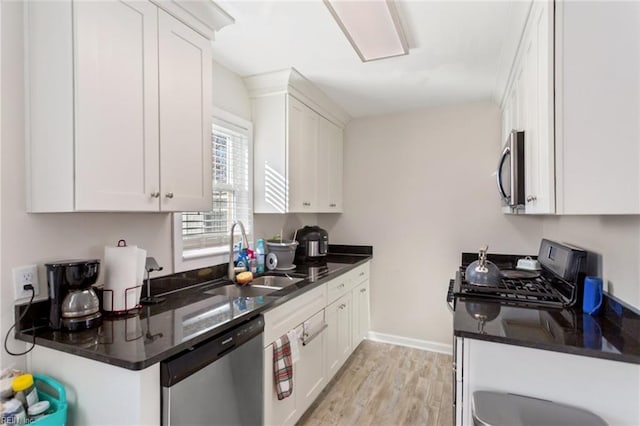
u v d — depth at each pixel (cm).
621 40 114
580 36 118
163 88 149
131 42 135
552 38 122
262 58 221
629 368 114
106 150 126
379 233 346
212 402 129
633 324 125
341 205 358
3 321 123
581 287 163
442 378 269
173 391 112
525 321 142
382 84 266
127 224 168
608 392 116
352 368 286
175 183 155
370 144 350
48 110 121
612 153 115
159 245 185
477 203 310
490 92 283
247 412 151
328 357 244
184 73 160
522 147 177
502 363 128
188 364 117
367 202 351
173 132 154
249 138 259
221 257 231
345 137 361
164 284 187
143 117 140
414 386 257
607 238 150
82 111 118
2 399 109
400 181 338
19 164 126
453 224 318
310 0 160
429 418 217
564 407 118
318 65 231
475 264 200
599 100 116
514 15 168
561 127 121
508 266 272
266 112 258
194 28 166
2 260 123
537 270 238
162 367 111
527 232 294
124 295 147
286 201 252
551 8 122
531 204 159
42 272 133
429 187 327
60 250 139
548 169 123
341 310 270
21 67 126
